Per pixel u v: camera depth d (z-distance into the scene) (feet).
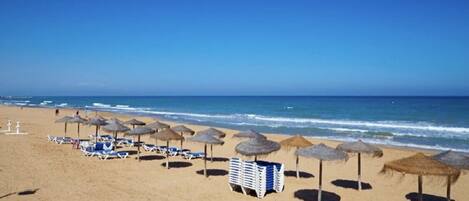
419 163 32.94
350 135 106.22
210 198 41.39
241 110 244.22
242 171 43.34
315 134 109.09
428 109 223.30
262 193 42.01
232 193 43.62
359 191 46.14
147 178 49.60
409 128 122.93
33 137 85.92
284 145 50.80
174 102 428.15
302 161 63.87
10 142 75.56
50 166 54.65
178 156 66.13
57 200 38.99
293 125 136.77
